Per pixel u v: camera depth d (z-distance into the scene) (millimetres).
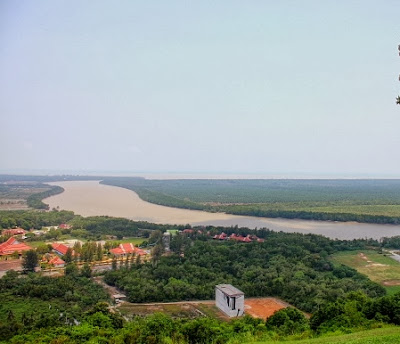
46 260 154000
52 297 109000
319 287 114000
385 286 125562
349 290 113438
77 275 132625
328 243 177250
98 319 82875
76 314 94375
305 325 79375
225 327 79125
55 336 74250
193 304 110438
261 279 125062
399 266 151000
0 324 81812
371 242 188250
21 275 134125
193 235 197375
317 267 143750
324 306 81562
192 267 136500
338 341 57750
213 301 113312
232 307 101250
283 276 125562
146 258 159375
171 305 109312
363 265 152375
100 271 142125
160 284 119812
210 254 152250
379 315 74750
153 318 83250
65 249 164500
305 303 106125
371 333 62562
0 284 116812
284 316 82250
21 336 75000
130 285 120000
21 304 101562
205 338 75125
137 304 109688
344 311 76938
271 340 70188
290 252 155250
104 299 111250
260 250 157375
